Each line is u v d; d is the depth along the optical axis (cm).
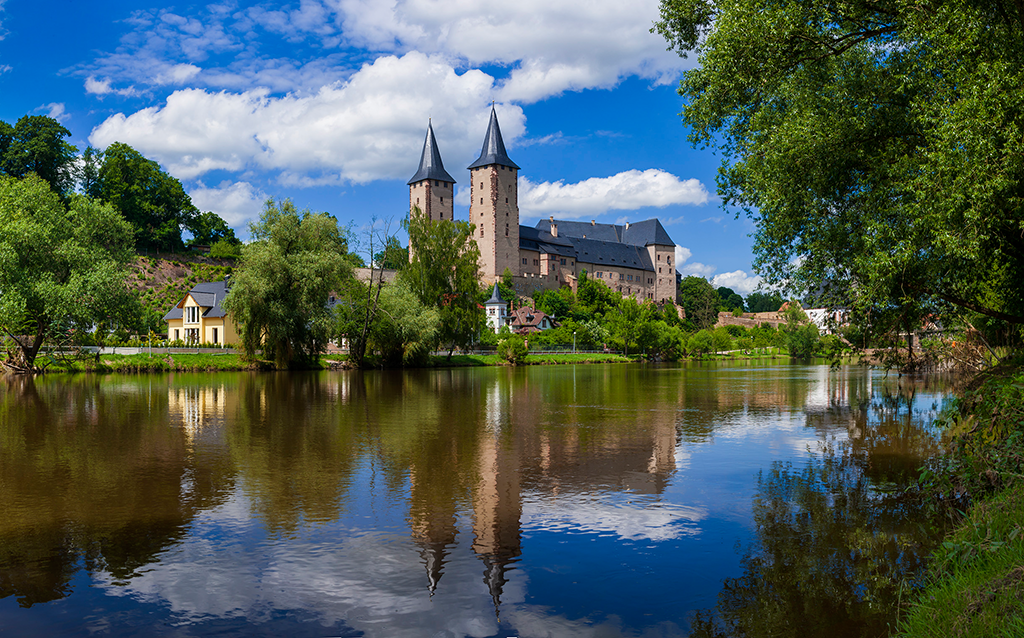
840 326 1519
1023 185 1025
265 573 743
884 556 780
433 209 13262
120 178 11088
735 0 1277
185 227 12231
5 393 2919
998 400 877
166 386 3381
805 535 862
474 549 821
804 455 1418
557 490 1110
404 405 2478
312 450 1484
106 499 1049
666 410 2314
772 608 649
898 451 1459
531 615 638
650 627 611
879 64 1349
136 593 689
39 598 677
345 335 5381
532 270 14350
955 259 1116
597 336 10244
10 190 4356
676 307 16175
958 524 879
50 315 3962
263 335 4844
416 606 660
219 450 1483
